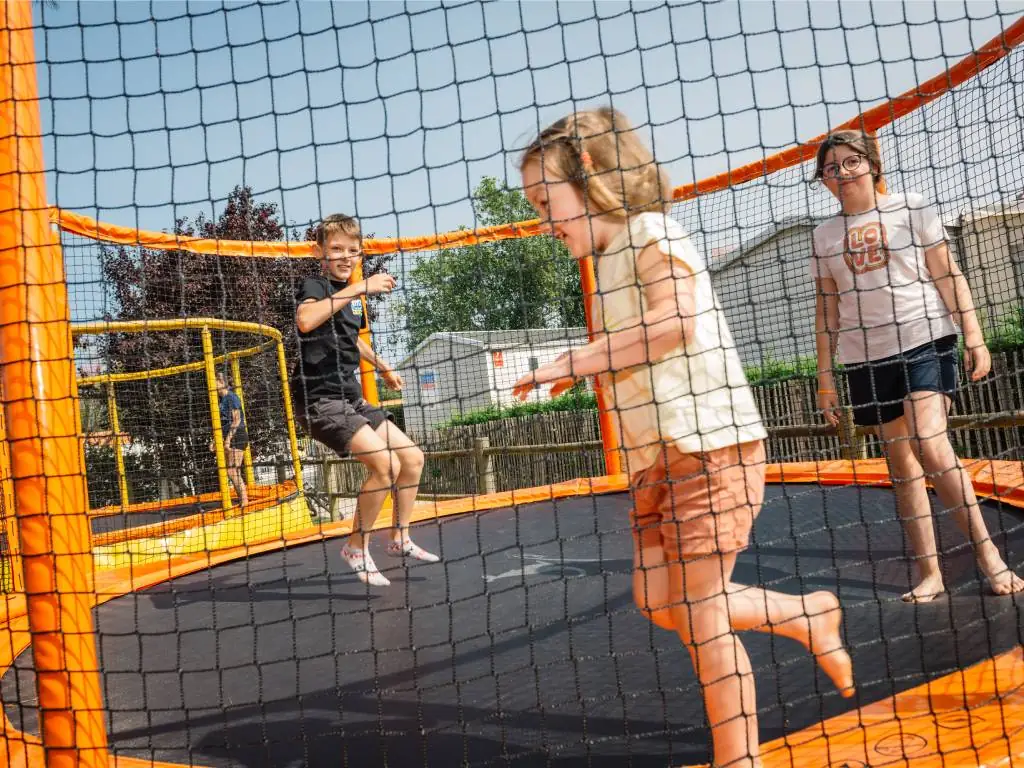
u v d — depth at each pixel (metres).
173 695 1.93
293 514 5.04
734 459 1.38
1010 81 1.99
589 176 1.44
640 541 1.47
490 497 4.64
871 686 1.51
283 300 5.09
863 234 2.13
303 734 1.43
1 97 1.23
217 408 4.72
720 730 1.29
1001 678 1.42
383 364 3.16
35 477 1.22
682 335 1.33
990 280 2.82
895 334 2.10
